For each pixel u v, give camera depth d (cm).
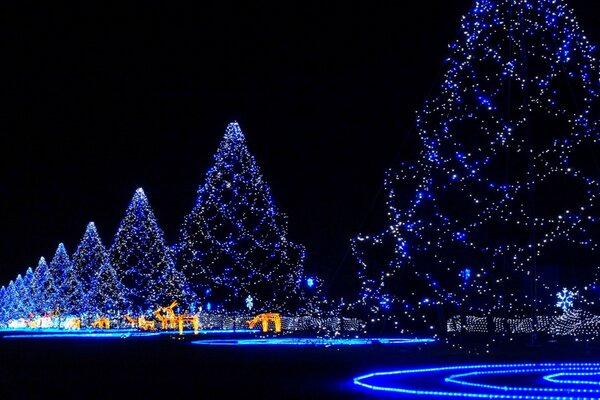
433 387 1084
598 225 1950
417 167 2108
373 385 1115
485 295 2186
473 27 1617
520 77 1633
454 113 1773
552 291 2155
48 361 1802
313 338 2595
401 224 1925
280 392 1039
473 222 1944
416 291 2327
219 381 1205
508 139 1694
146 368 1510
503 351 1703
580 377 1206
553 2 1557
